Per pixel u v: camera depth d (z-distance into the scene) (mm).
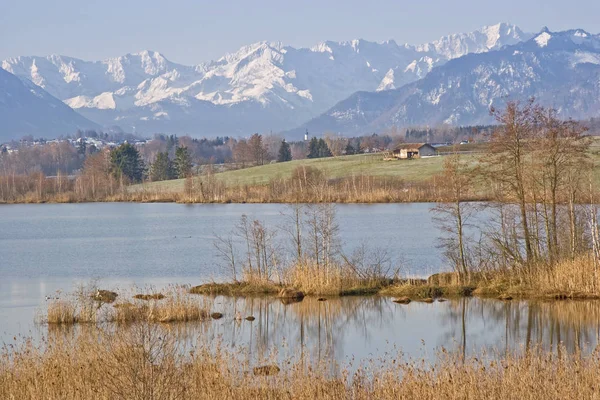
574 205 127625
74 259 179500
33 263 173875
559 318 106438
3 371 71750
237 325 105500
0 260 179625
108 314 106000
